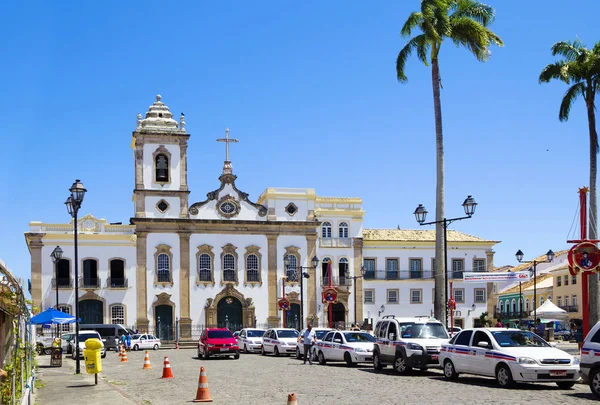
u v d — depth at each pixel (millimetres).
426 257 75875
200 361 41062
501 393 20469
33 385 23359
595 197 40875
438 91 40125
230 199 71125
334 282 72812
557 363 21453
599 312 40125
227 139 72250
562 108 43344
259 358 42844
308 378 27109
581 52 42688
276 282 71250
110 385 26156
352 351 33000
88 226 67062
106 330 61375
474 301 75375
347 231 74500
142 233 68188
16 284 15641
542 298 78062
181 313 68562
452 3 42031
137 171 69125
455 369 24562
